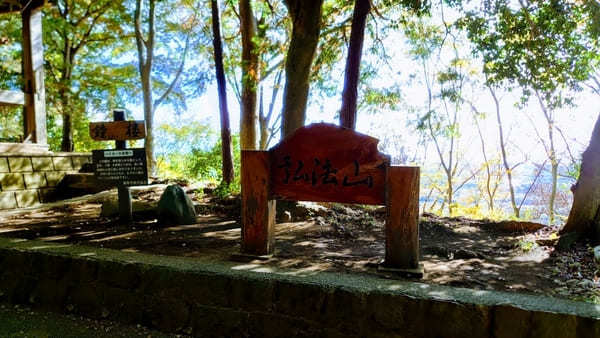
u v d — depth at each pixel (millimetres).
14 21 11602
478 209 10547
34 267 3555
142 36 13203
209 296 2965
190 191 7777
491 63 6012
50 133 14500
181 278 3049
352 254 3828
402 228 3127
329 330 2678
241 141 10164
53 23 10812
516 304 2367
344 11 7512
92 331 3031
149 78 12750
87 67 13844
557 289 2898
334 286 2701
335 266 3344
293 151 3457
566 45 5363
